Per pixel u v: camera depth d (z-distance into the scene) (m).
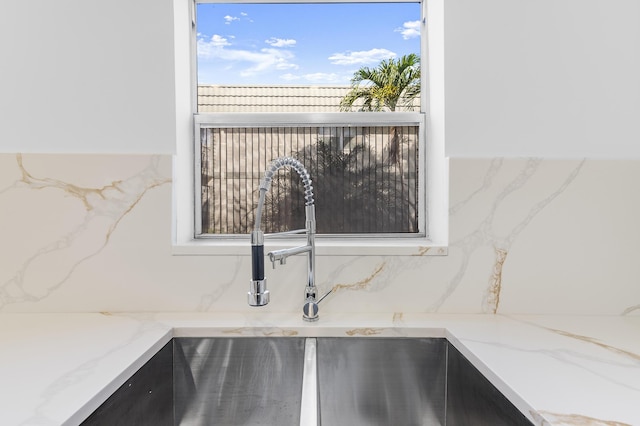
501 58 1.23
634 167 1.19
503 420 0.74
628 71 1.23
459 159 1.20
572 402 0.65
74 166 1.19
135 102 1.23
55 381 0.73
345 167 1.41
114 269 1.20
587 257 1.20
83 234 1.19
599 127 1.23
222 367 1.06
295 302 1.21
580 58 1.23
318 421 0.60
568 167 1.20
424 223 1.42
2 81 1.22
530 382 0.72
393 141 1.42
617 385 0.71
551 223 1.20
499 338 0.98
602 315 1.19
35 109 1.22
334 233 1.41
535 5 1.22
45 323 1.09
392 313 1.20
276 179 1.40
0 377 0.74
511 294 1.20
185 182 1.33
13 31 1.21
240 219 1.41
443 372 1.07
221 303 1.21
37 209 1.18
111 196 1.19
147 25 1.22
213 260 1.20
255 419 1.06
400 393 1.07
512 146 1.23
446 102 1.23
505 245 1.20
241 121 1.41
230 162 1.41
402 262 1.21
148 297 1.20
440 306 1.21
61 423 0.59
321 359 1.07
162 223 1.20
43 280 1.19
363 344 1.07
